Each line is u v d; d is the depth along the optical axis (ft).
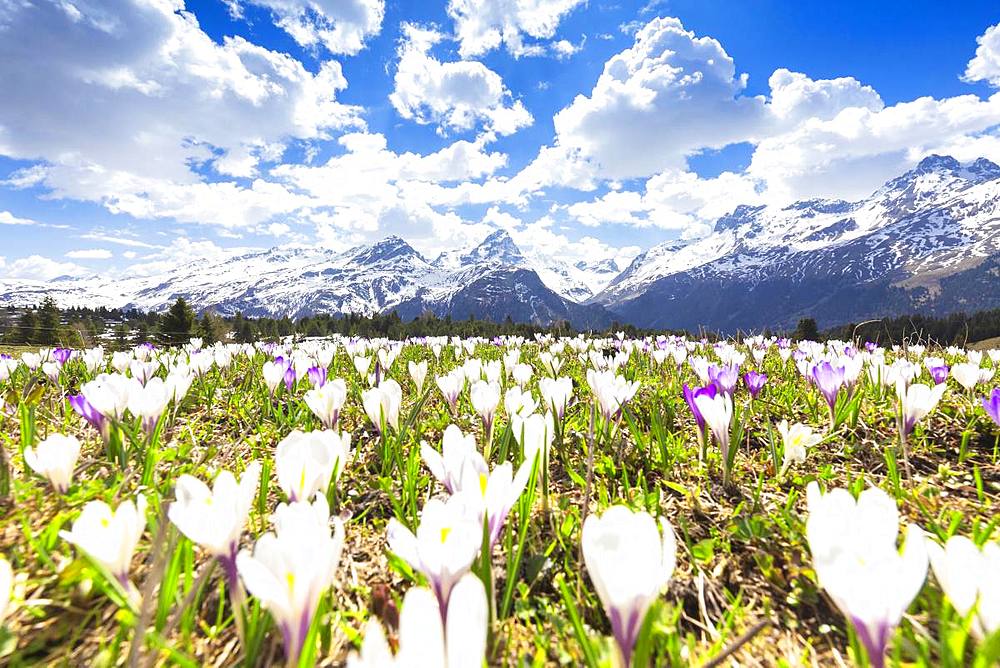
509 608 6.40
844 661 5.61
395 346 36.32
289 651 3.88
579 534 7.24
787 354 25.54
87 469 10.03
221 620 5.87
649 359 28.02
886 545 3.95
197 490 5.15
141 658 5.08
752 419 14.35
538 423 7.31
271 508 8.52
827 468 10.41
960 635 4.31
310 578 3.89
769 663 5.60
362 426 13.94
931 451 11.98
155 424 10.13
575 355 31.37
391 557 6.15
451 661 2.85
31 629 5.61
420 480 9.80
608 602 3.75
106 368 23.95
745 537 7.93
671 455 11.34
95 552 4.76
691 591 6.88
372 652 2.64
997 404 9.48
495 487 5.29
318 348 26.14
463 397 16.61
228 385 20.43
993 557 3.95
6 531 7.32
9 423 14.29
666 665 5.08
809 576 6.88
